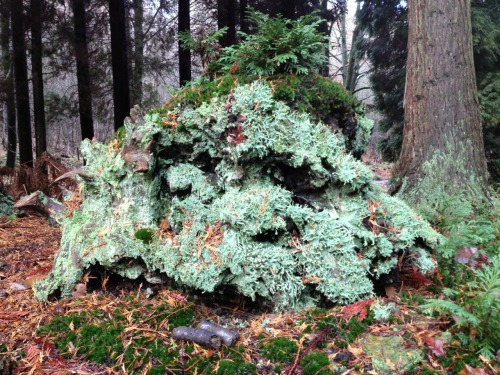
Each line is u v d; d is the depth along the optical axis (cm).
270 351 196
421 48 435
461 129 419
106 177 278
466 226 288
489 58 840
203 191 268
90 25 1355
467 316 185
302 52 284
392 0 1093
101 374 188
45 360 199
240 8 1087
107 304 247
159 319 227
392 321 215
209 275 226
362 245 247
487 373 176
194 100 275
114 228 263
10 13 989
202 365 190
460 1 426
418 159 431
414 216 275
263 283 228
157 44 1542
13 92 998
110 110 1464
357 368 184
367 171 259
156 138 267
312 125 264
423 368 182
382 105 1106
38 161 656
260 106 252
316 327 212
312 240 239
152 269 255
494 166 823
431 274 269
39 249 402
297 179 262
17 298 273
